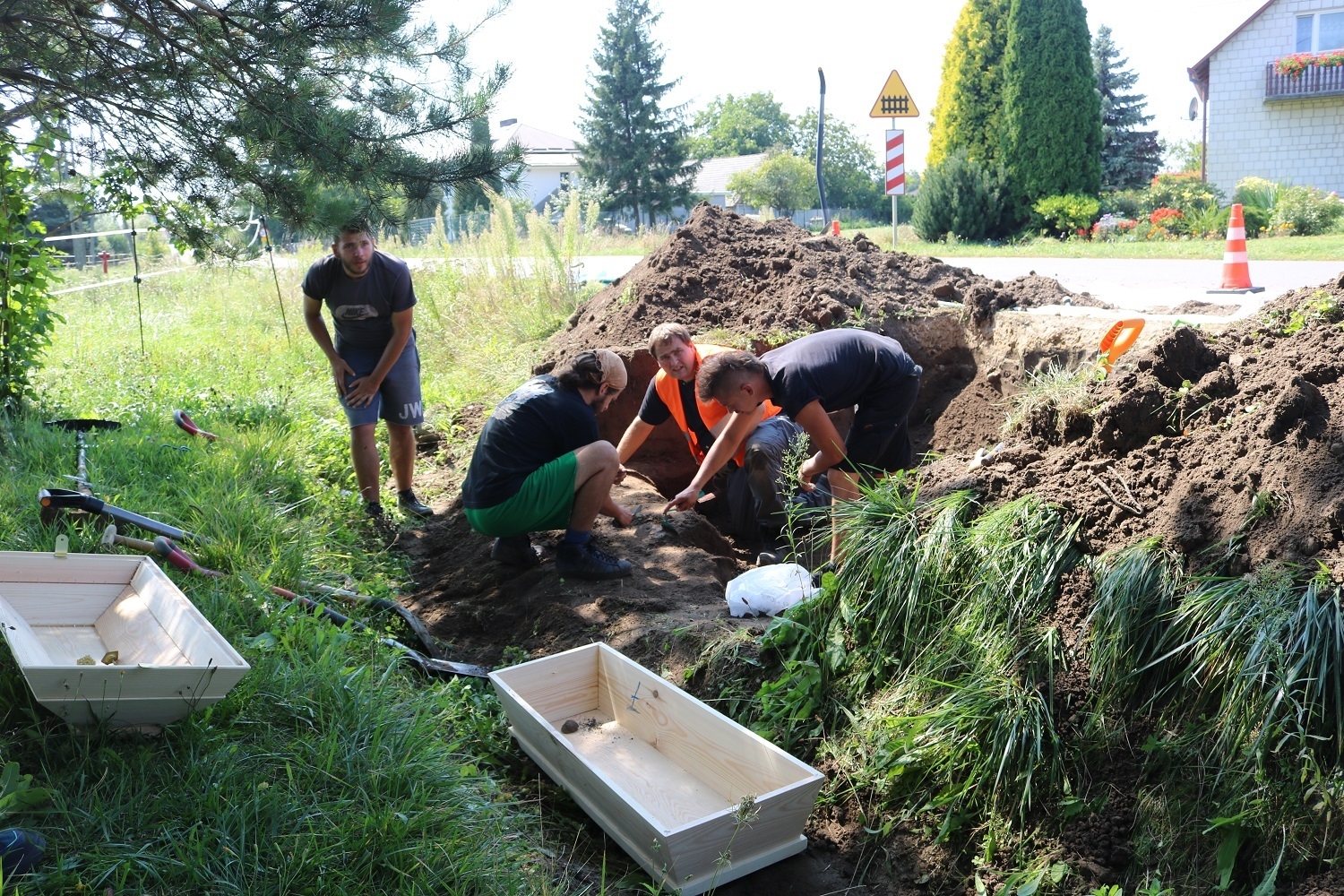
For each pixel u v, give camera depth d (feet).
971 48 80.74
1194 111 102.22
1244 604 10.03
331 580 15.60
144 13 15.76
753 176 162.50
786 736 12.47
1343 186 86.74
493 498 15.93
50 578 11.25
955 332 23.47
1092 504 12.11
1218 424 12.32
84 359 29.78
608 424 22.81
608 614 14.98
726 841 9.96
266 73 15.35
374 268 18.39
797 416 15.07
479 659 14.83
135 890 7.61
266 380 28.60
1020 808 10.32
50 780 8.50
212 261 19.11
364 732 10.29
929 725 11.30
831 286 23.94
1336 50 83.56
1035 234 76.23
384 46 15.65
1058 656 11.15
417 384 20.04
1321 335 12.60
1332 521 10.12
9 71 16.03
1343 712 9.07
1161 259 50.08
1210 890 9.00
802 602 13.66
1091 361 19.79
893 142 49.14
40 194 21.97
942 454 22.16
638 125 176.65
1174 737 9.98
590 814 11.05
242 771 9.12
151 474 17.53
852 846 11.05
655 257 27.53
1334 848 8.64
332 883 8.10
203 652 9.68
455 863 8.73
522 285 35.12
